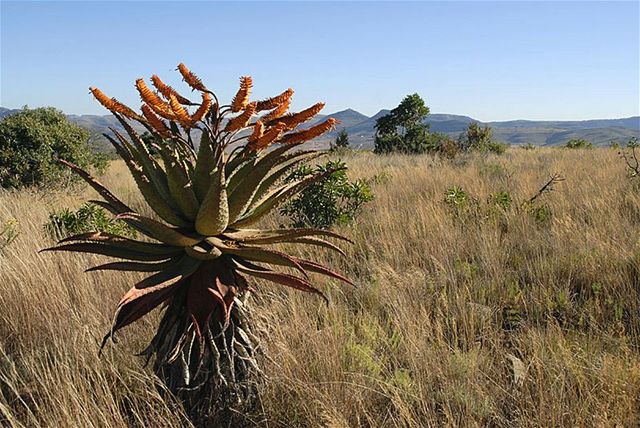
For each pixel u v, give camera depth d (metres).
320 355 3.62
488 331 4.32
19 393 3.45
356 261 5.90
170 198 2.66
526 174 10.92
